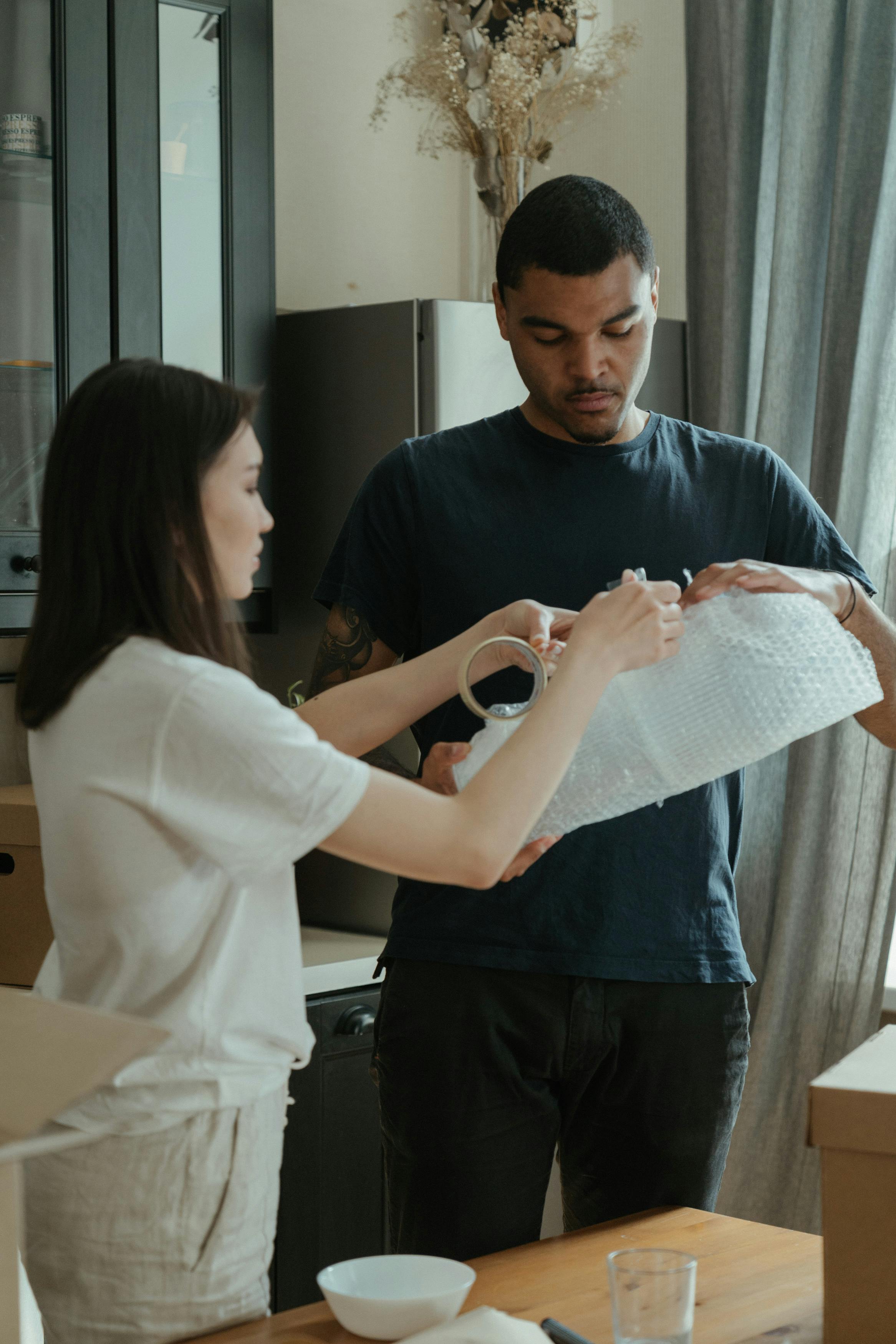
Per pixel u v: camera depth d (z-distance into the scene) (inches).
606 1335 36.3
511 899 53.0
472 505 56.2
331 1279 37.4
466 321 93.2
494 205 105.2
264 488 96.3
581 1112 55.7
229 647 37.0
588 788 42.3
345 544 58.7
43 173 83.0
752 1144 89.2
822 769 88.3
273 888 37.6
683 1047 53.2
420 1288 37.7
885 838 85.8
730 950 54.5
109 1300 35.7
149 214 87.4
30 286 83.1
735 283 96.3
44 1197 36.1
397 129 114.2
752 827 93.0
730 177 95.8
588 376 52.7
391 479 57.7
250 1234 37.1
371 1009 88.3
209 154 91.1
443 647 48.3
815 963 88.4
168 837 34.8
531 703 42.7
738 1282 40.0
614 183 114.5
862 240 87.0
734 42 95.0
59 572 36.1
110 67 84.9
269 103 93.9
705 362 100.3
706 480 57.1
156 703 33.8
